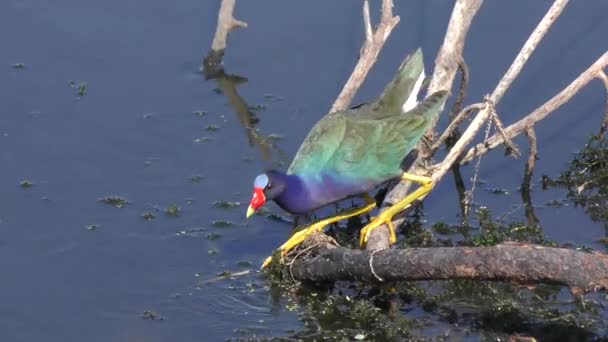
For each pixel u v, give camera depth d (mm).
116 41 17078
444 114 15258
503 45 16250
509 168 14406
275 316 11578
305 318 11516
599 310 11320
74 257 12531
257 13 17547
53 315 11523
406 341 10961
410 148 12031
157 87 16141
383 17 14445
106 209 13422
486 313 11398
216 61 16484
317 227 12297
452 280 11594
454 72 13836
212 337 11211
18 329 11281
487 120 14453
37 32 17234
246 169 14344
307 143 11922
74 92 15898
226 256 12641
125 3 17875
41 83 16062
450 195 13977
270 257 12289
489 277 10500
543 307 11430
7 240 12758
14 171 14086
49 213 13273
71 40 17078
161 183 14008
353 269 11359
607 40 16141
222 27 16234
